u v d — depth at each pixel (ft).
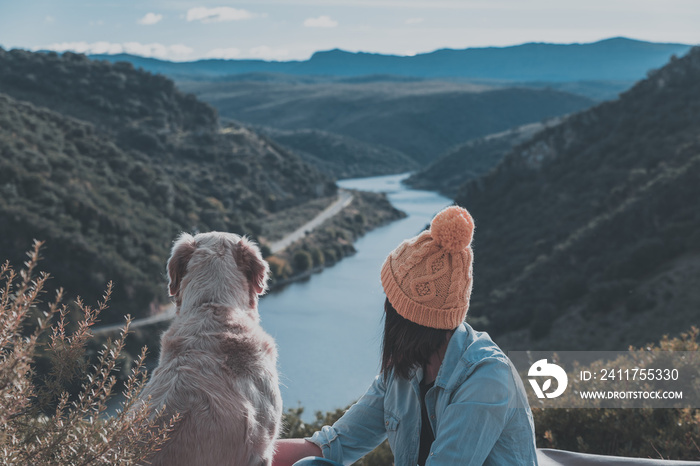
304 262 292.40
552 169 274.16
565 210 228.43
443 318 6.17
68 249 167.94
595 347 130.00
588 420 10.78
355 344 200.23
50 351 4.79
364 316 229.86
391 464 12.85
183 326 7.00
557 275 172.55
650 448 9.64
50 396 4.73
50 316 4.10
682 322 123.13
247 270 8.05
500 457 6.07
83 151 249.75
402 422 6.81
